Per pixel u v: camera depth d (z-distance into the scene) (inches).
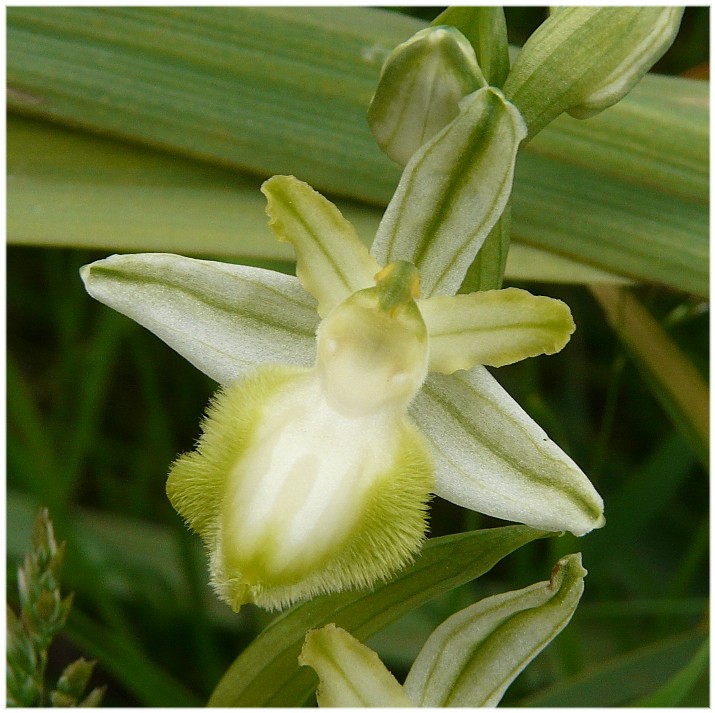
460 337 4.0
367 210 5.0
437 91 3.9
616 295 5.1
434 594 4.1
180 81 5.0
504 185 3.9
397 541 3.9
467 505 4.0
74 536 5.2
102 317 5.5
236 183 5.0
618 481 5.8
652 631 5.6
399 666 5.5
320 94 5.0
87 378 5.6
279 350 4.1
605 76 4.1
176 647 5.6
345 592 4.1
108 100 5.0
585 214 4.9
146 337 5.6
